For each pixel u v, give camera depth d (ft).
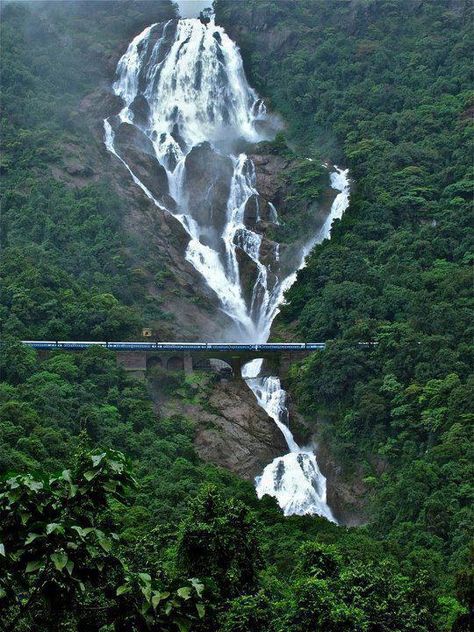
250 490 445.78
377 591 231.30
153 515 369.30
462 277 554.46
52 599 132.57
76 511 134.92
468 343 510.58
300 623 207.31
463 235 610.65
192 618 134.21
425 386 483.10
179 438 485.97
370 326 539.29
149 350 536.01
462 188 639.35
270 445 517.14
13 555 130.11
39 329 542.57
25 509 132.05
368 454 479.82
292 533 375.86
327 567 256.52
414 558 349.00
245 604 205.16
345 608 208.44
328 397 517.14
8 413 419.33
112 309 562.66
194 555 218.79
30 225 634.02
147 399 506.48
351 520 465.06
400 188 647.97
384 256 605.31
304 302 604.49
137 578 134.51
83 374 501.56
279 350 551.59
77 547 131.64
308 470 496.23
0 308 542.16
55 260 604.49
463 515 384.68
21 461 371.76
